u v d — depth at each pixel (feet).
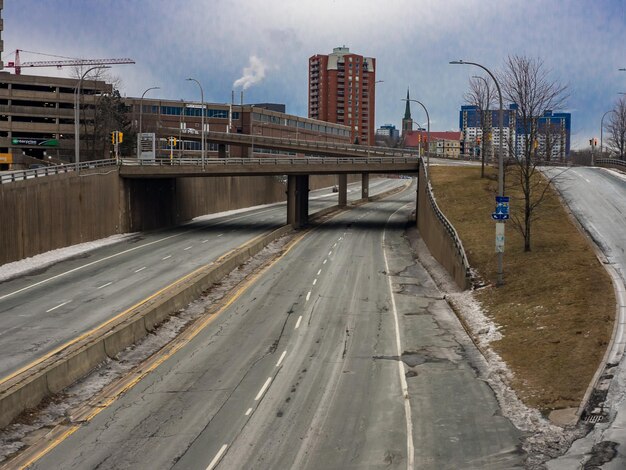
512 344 81.25
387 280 138.21
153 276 137.39
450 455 50.24
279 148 389.60
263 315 104.47
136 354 81.46
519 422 56.75
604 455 48.34
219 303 114.01
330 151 376.68
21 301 113.19
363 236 220.23
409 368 75.15
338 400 63.82
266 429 56.03
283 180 440.86
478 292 113.60
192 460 49.47
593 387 61.46
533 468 47.26
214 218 287.07
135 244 191.72
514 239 139.85
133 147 384.68
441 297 120.26
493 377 70.49
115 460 49.62
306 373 73.26
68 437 54.65
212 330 94.58
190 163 235.20
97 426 57.11
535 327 85.46
